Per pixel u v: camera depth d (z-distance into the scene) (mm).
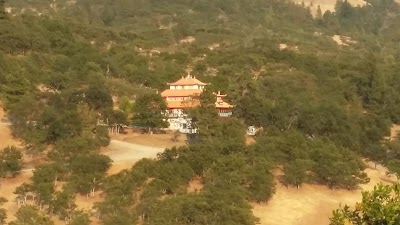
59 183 69062
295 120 98812
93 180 67812
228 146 78312
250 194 69938
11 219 60562
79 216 57750
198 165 73562
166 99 99812
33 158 77188
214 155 75188
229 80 123000
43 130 81000
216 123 86438
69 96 94562
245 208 62062
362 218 25172
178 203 59281
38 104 87500
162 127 93625
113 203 59969
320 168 78500
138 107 93562
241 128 88812
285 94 117438
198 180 74000
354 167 80188
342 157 82375
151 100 93875
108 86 110062
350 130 99188
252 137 94875
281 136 86875
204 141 82062
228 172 70438
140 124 94000
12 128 84875
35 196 64312
